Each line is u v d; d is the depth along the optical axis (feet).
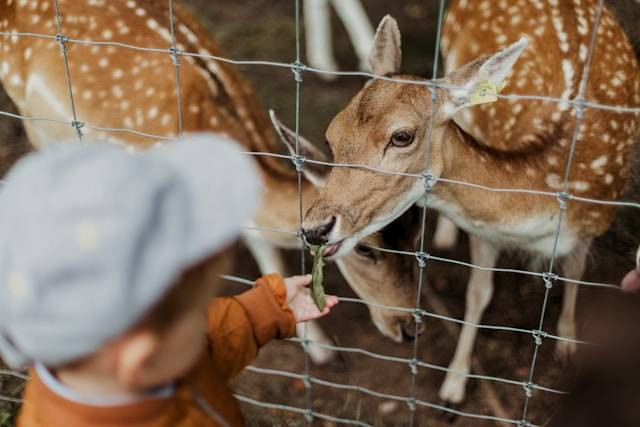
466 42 11.12
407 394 10.27
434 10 17.62
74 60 10.80
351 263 9.51
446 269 11.90
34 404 4.41
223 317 5.50
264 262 10.68
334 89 15.70
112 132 10.69
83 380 4.03
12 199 3.54
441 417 9.88
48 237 3.40
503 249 10.27
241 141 10.26
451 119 8.33
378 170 7.30
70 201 3.42
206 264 3.93
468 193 8.62
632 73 10.12
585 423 4.80
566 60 9.70
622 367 4.78
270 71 16.03
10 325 3.63
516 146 9.35
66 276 3.40
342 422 9.16
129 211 3.43
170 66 10.60
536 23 10.29
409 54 16.22
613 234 10.72
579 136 9.07
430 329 11.07
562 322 10.05
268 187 9.81
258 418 9.78
